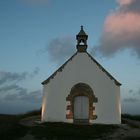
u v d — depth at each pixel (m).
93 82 32.56
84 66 33.03
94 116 31.75
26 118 38.19
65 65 33.06
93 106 31.97
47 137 25.33
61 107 32.19
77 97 32.53
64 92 32.47
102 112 31.84
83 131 27.39
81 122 31.89
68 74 32.84
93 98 32.12
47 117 32.16
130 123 33.97
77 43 33.69
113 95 32.22
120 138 25.38
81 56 33.31
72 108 32.06
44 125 30.08
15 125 30.06
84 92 32.28
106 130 28.19
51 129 27.89
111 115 31.80
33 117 39.62
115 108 31.95
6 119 36.50
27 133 26.97
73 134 26.23
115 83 32.41
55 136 25.64
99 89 32.38
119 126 30.55
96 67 32.94
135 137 25.73
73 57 33.28
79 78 32.75
